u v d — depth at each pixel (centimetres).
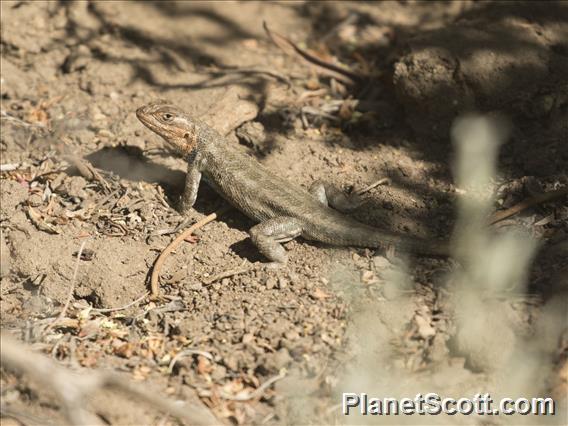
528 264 1071
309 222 1133
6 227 1191
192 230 1168
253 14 1638
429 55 1344
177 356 984
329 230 1123
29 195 1240
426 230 1170
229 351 988
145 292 1109
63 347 1015
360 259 1110
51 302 1119
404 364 970
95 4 1599
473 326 968
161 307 1075
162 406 902
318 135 1379
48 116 1434
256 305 1048
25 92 1493
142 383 962
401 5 1656
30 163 1320
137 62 1512
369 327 999
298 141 1355
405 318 1007
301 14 1653
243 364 977
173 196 1261
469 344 960
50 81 1516
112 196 1244
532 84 1316
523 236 1108
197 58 1532
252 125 1371
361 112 1416
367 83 1482
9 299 1123
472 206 1198
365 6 1664
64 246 1151
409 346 980
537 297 1018
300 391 946
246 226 1199
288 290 1071
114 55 1531
